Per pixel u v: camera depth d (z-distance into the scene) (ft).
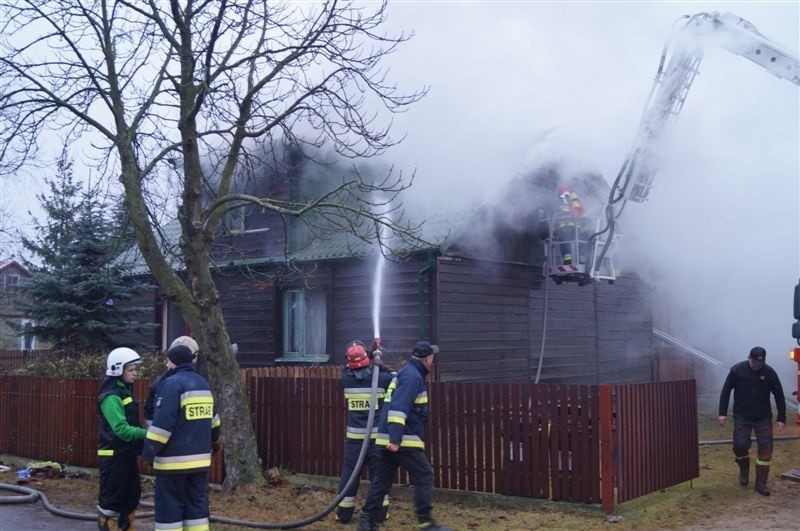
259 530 22.59
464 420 25.27
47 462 33.14
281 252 48.26
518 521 22.68
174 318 56.08
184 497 17.85
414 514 24.04
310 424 28.58
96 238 49.14
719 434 41.91
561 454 23.66
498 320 43.62
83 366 43.11
